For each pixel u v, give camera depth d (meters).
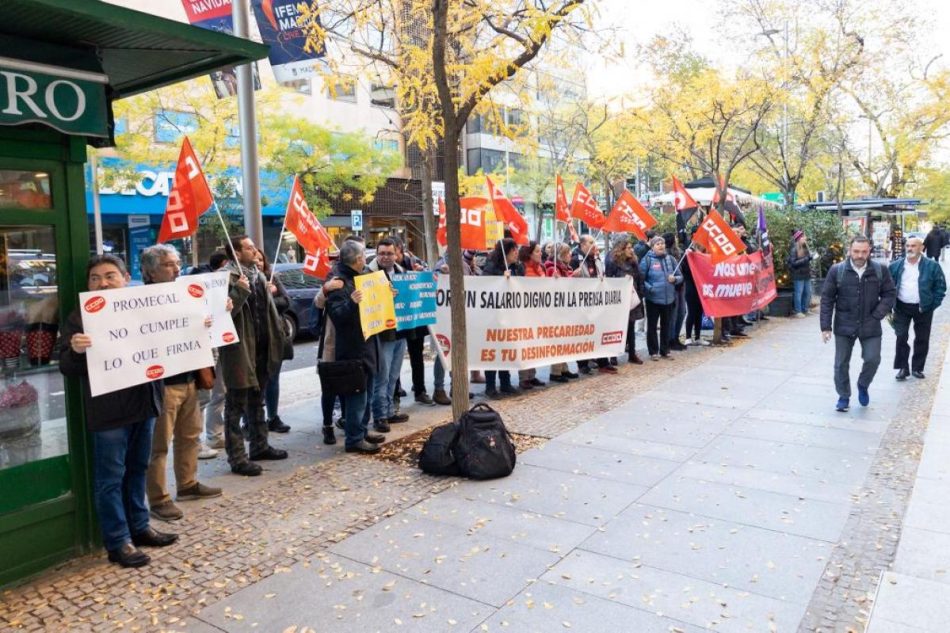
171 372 4.47
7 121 3.93
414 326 7.80
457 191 6.45
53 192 4.29
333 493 5.57
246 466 6.05
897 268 9.52
